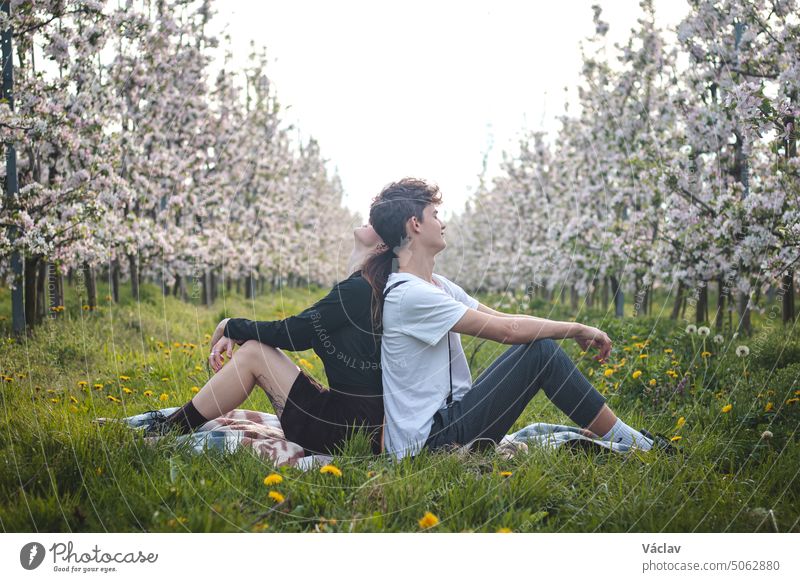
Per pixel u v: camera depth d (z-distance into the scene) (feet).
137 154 33.58
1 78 21.31
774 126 17.80
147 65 31.07
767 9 19.65
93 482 8.29
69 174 24.80
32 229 21.76
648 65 30.09
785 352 15.53
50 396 13.30
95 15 23.27
